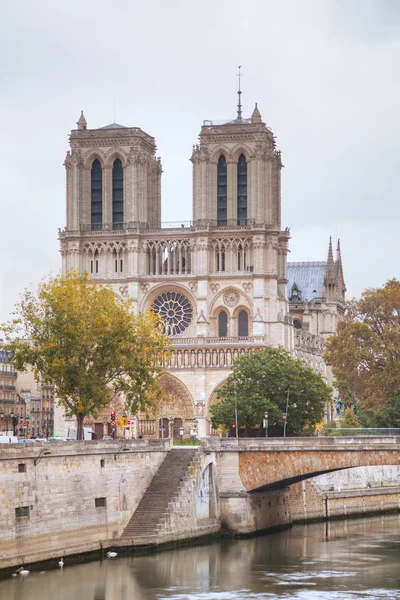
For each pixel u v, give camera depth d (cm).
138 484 17662
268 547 17762
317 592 14488
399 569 15925
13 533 15100
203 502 18525
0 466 14850
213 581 15100
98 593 14350
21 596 14012
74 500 16262
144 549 17088
